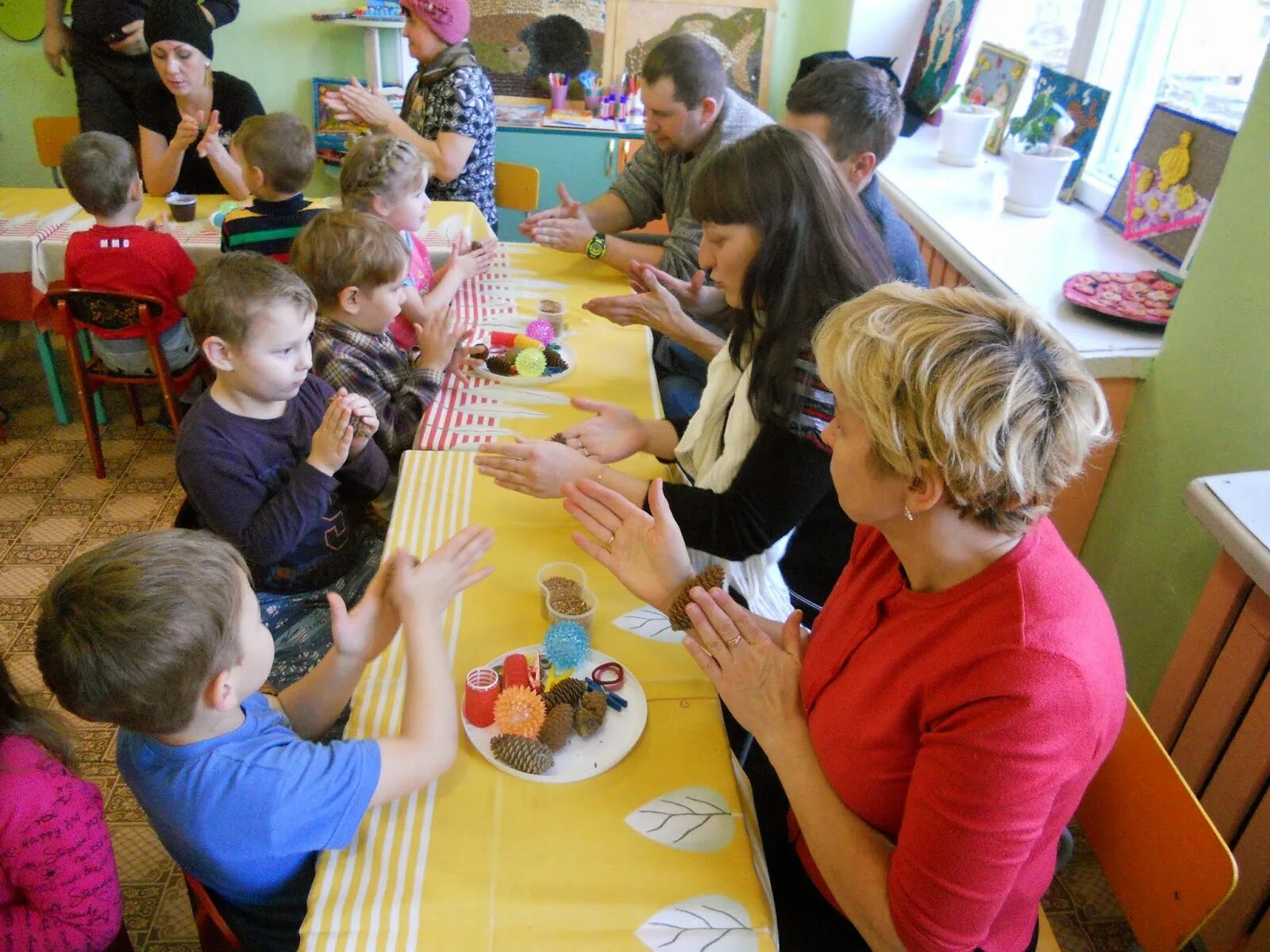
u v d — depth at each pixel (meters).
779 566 1.74
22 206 3.00
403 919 0.95
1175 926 1.06
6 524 2.80
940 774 0.85
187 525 1.80
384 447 1.98
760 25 4.25
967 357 0.82
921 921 0.86
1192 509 1.56
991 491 0.83
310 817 0.98
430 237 2.87
